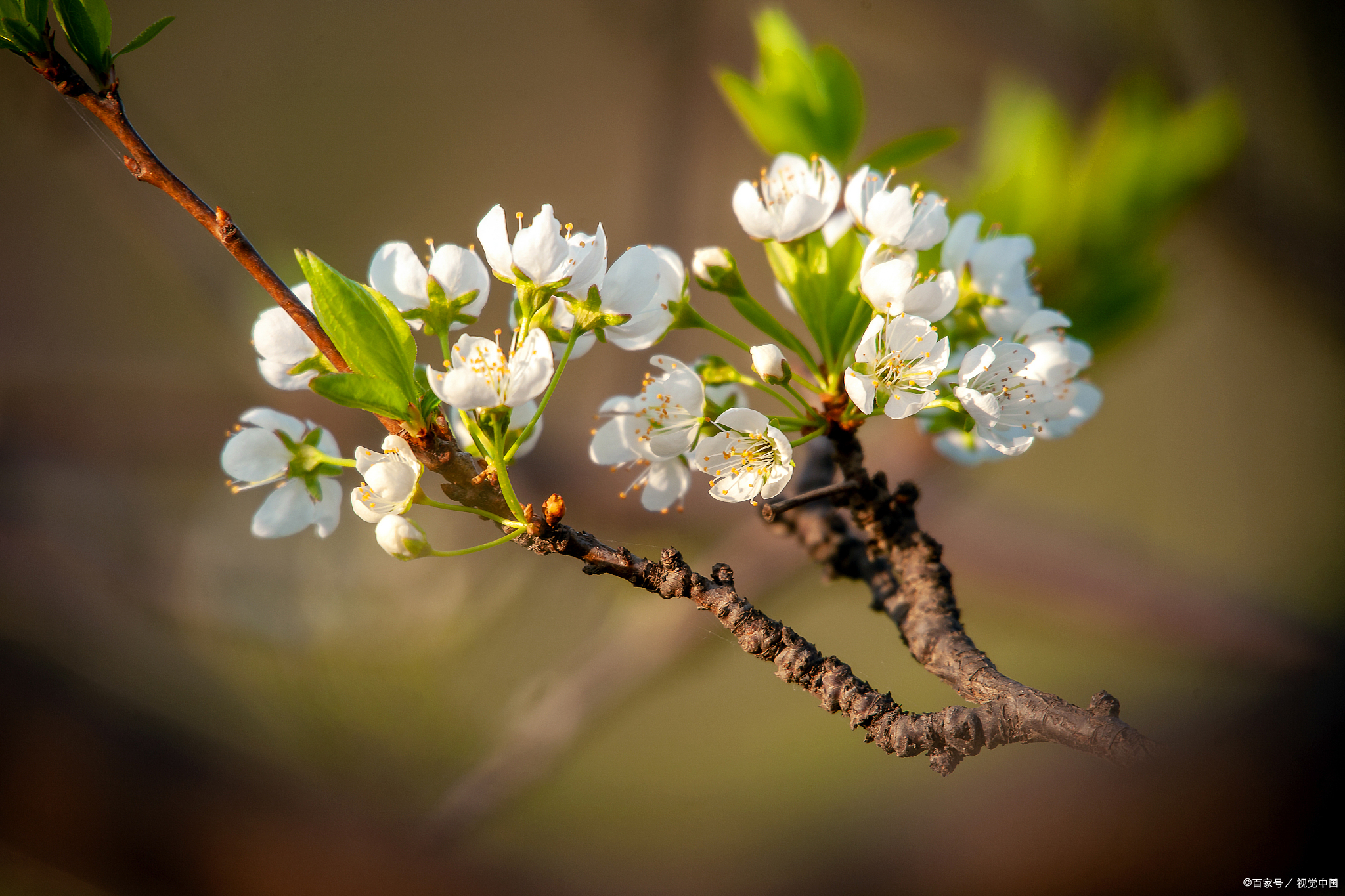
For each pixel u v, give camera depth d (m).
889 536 0.69
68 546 0.82
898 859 0.65
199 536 0.87
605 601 0.85
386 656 0.78
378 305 0.64
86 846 0.66
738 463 0.67
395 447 0.65
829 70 0.74
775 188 0.71
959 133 0.73
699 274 0.68
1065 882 0.62
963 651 0.67
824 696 0.65
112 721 0.68
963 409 0.66
